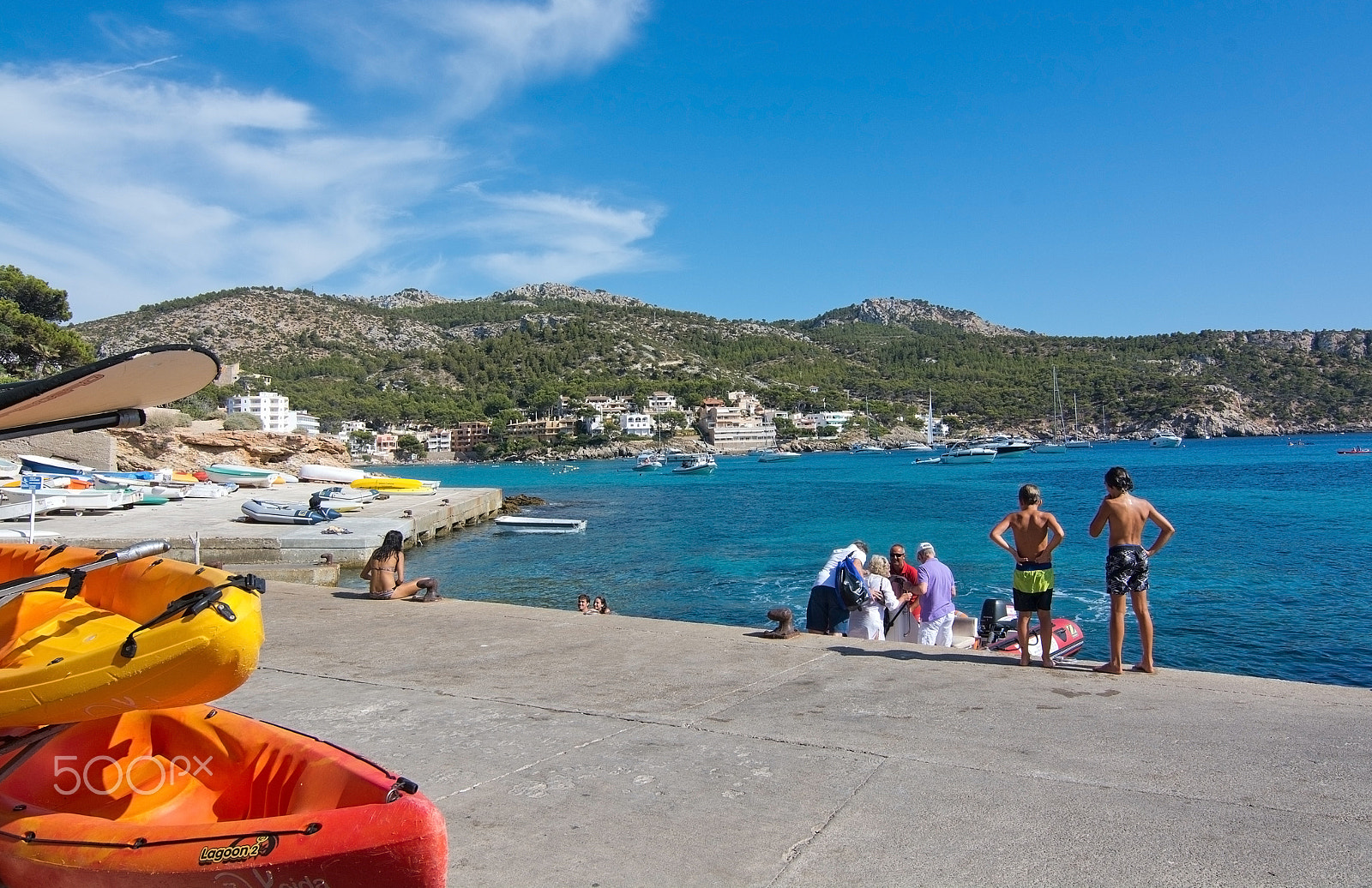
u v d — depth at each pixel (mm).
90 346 56812
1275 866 3791
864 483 87875
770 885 3746
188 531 25484
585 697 6777
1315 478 77250
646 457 141125
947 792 4691
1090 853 3949
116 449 51594
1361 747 5309
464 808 4625
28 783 3939
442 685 7227
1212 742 5418
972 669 7496
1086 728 5746
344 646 8781
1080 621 19734
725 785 4879
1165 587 24094
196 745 4176
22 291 56781
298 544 23688
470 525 44750
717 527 43312
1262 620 19938
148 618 4047
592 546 35531
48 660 3789
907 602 10656
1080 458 143625
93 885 3275
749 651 8266
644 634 9148
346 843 3008
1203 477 83875
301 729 6051
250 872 3074
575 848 4133
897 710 6250
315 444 73625
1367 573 26062
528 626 9719
